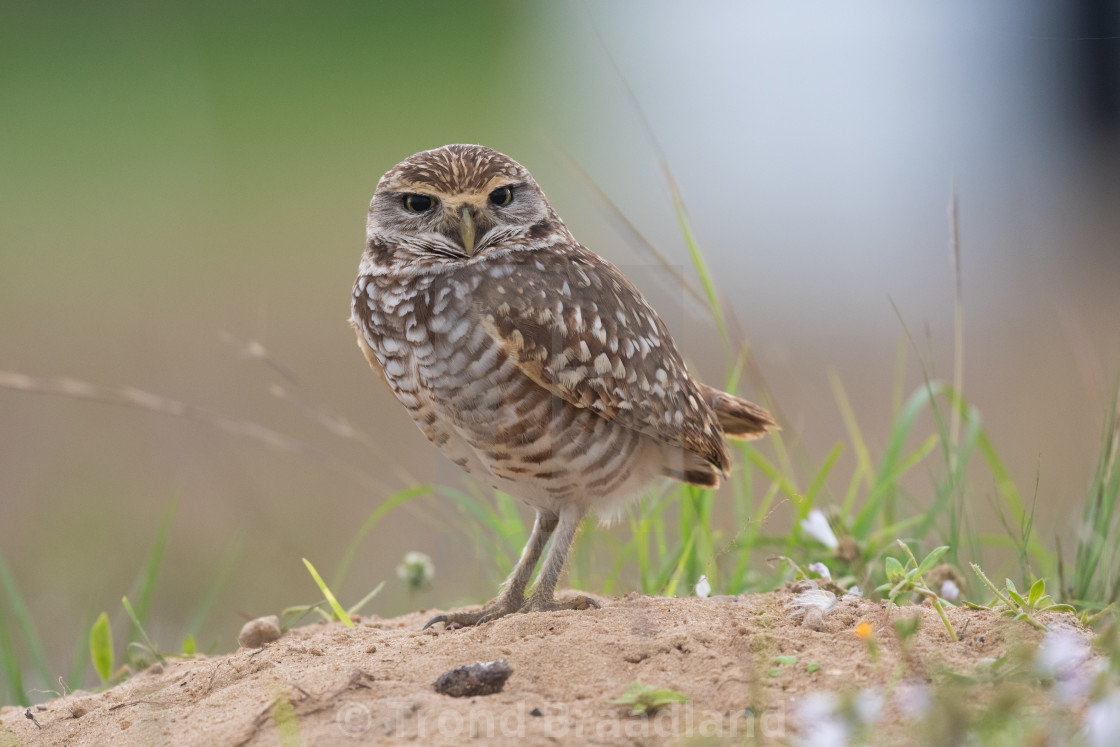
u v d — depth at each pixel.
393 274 6.93
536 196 7.16
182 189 26.83
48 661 9.68
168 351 16.91
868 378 15.40
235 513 12.70
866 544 7.79
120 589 11.32
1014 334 16.58
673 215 22.08
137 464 13.85
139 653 7.74
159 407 9.30
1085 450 11.81
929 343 8.59
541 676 5.25
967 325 17.20
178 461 13.88
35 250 22.31
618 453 6.81
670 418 6.89
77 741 5.56
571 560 7.22
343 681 5.29
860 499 11.17
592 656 5.38
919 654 5.20
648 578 7.95
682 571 7.83
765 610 5.87
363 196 26.03
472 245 6.78
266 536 12.13
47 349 16.95
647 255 8.17
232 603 10.97
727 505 10.55
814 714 4.53
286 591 11.16
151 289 19.81
